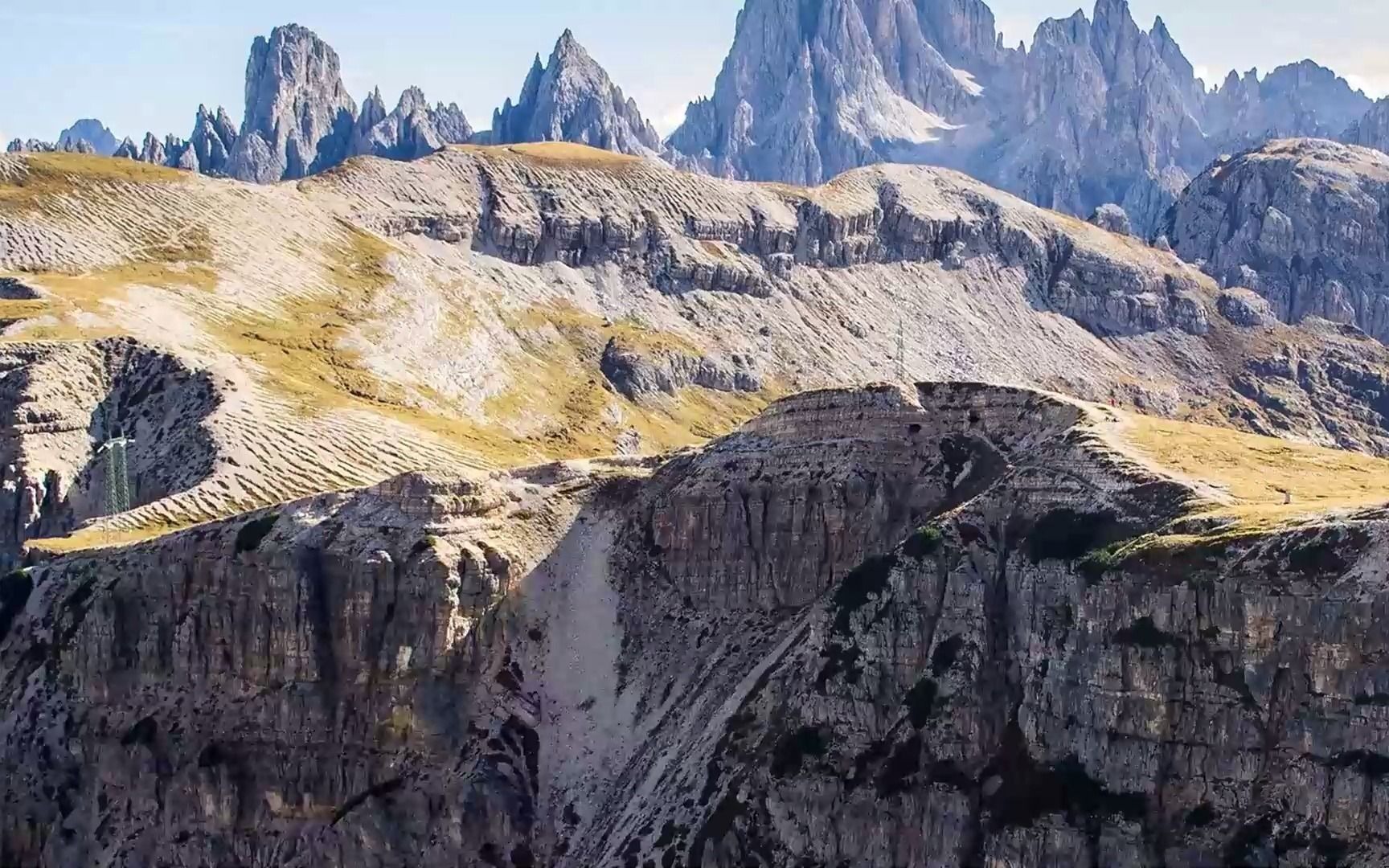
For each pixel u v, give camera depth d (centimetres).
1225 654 18312
